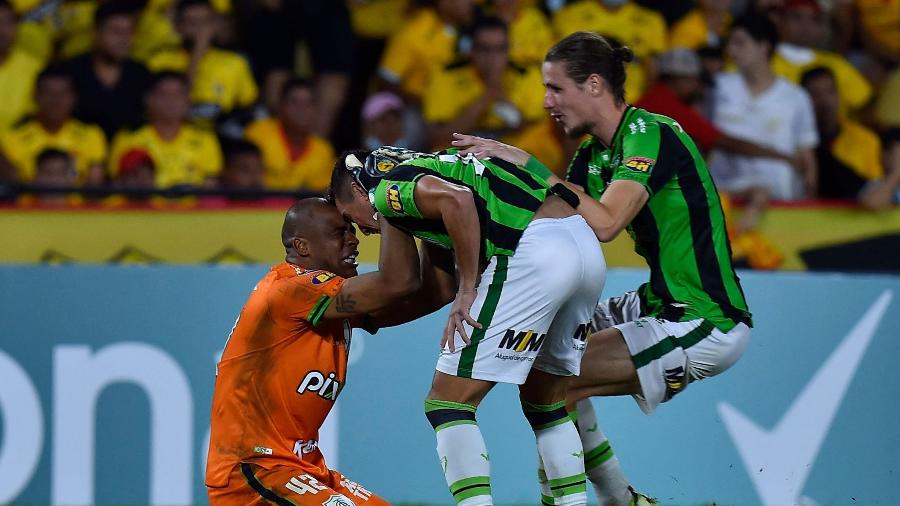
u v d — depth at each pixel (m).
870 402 18.67
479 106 23.69
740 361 18.58
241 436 12.31
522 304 12.40
